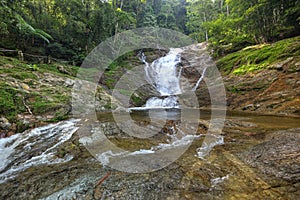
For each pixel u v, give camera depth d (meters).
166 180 2.39
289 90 7.38
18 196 2.22
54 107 6.32
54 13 14.38
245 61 11.27
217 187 2.21
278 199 1.95
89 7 15.43
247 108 8.05
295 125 4.82
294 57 8.34
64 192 2.25
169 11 34.81
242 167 2.67
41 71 8.79
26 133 4.62
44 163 3.07
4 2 9.81
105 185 2.34
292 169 2.48
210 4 24.95
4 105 5.21
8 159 3.31
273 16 12.40
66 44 14.63
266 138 3.79
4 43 10.86
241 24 14.22
